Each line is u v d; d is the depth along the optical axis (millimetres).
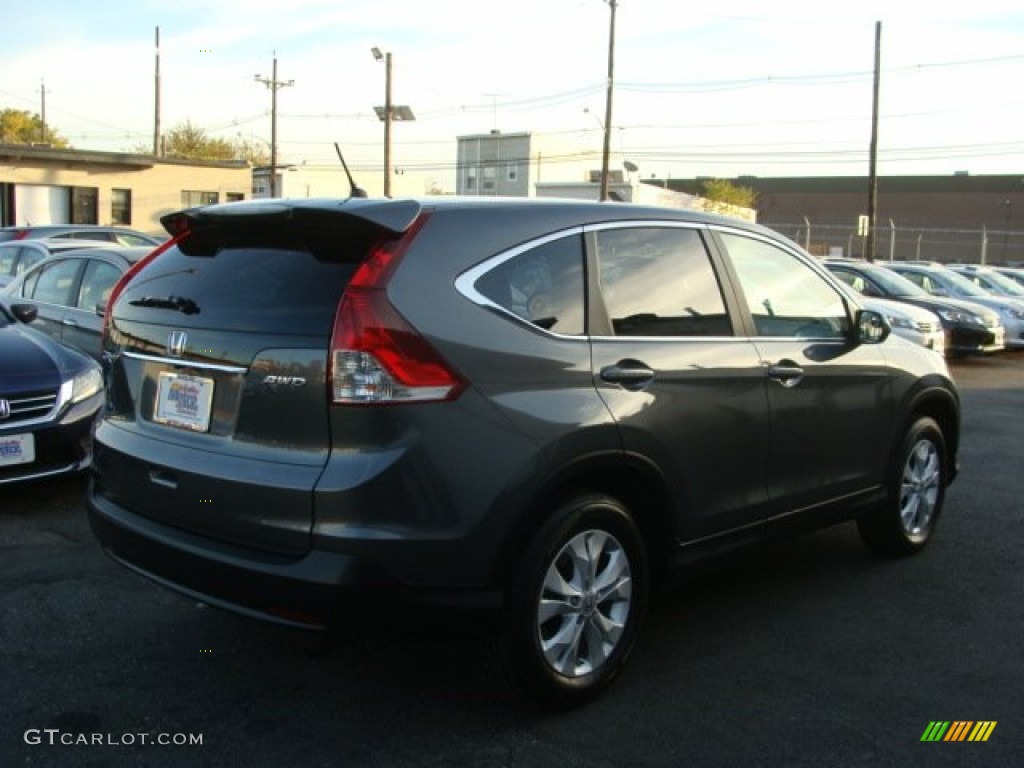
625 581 3764
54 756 3291
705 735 3506
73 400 6215
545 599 3496
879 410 5051
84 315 8750
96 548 5445
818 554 5629
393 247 3285
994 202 70938
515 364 3389
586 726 3561
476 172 78688
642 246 4008
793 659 4172
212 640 4250
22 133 88562
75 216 39969
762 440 4309
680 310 4059
